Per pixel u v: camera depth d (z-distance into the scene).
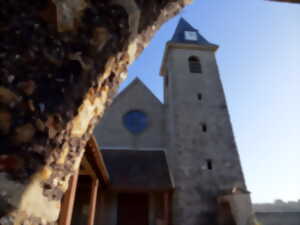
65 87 1.41
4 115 1.16
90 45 1.63
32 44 1.35
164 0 2.51
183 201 10.39
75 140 1.57
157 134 13.97
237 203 9.39
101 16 1.74
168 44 15.91
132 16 2.06
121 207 11.25
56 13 1.48
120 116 14.23
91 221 7.07
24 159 1.16
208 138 12.30
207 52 16.19
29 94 1.26
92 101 1.68
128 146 13.20
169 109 14.33
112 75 1.94
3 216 1.00
